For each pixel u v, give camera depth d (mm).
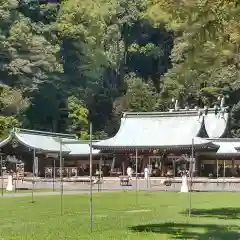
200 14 26297
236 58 29516
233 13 25906
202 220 33062
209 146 83062
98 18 148500
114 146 87375
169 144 85188
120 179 78125
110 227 29203
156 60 169250
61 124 142250
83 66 147625
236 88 133250
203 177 80938
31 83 132375
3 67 128625
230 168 86875
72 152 94562
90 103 149375
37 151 89562
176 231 27469
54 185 77250
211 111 105375
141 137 89000
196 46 28891
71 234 26328
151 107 144000
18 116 123312
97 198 54344
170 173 83312
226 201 49781
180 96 136875
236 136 133500
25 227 29422
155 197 55781
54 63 135875
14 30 130625
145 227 29172
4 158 90312
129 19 161000
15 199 52219
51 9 149500
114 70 157875
